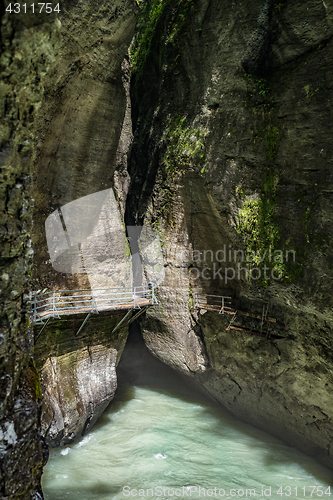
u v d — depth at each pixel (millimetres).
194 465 10367
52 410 10258
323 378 9320
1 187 4207
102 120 10953
